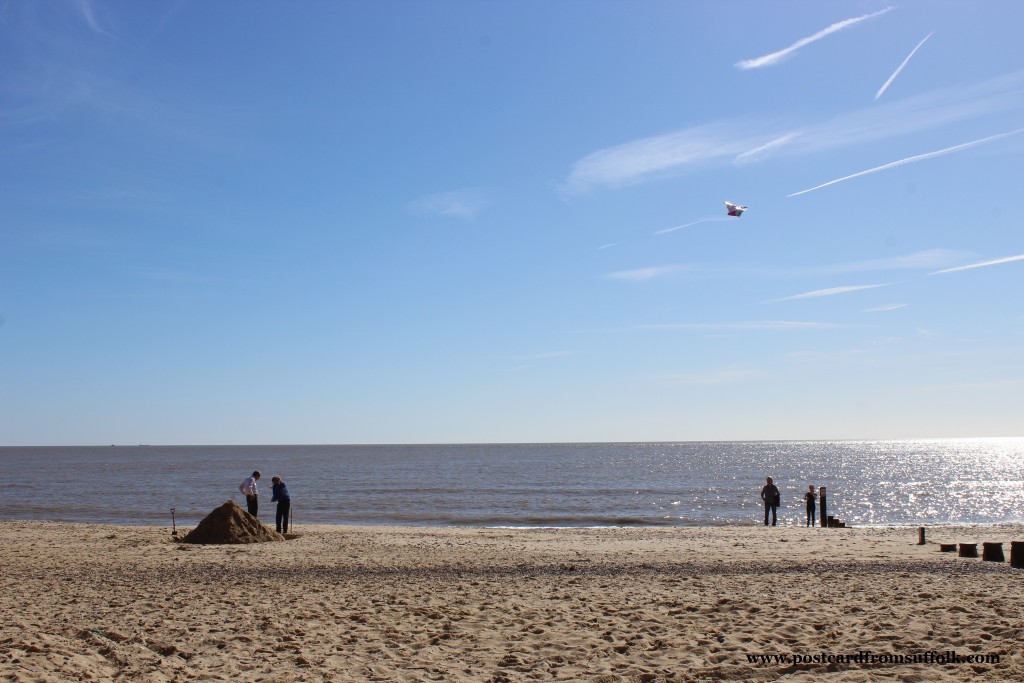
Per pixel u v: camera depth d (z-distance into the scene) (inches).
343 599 468.1
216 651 336.5
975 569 580.7
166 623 395.2
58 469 4308.6
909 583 502.0
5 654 303.6
